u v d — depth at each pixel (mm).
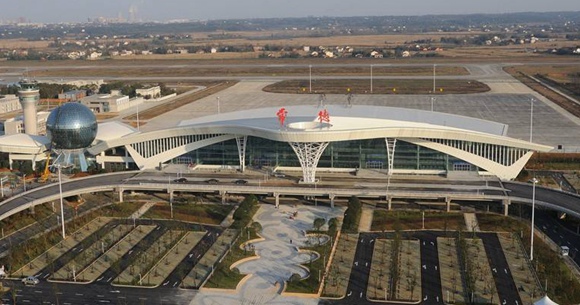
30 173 198375
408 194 165625
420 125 183750
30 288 123250
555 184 190750
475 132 180375
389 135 179750
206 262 134500
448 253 138125
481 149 182625
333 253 138500
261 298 118438
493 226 153375
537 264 131000
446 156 184500
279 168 192125
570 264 132500
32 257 137250
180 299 118312
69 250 141500
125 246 143500
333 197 168875
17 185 189250
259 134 179375
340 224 155500
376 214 162250
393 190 168875
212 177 184875
